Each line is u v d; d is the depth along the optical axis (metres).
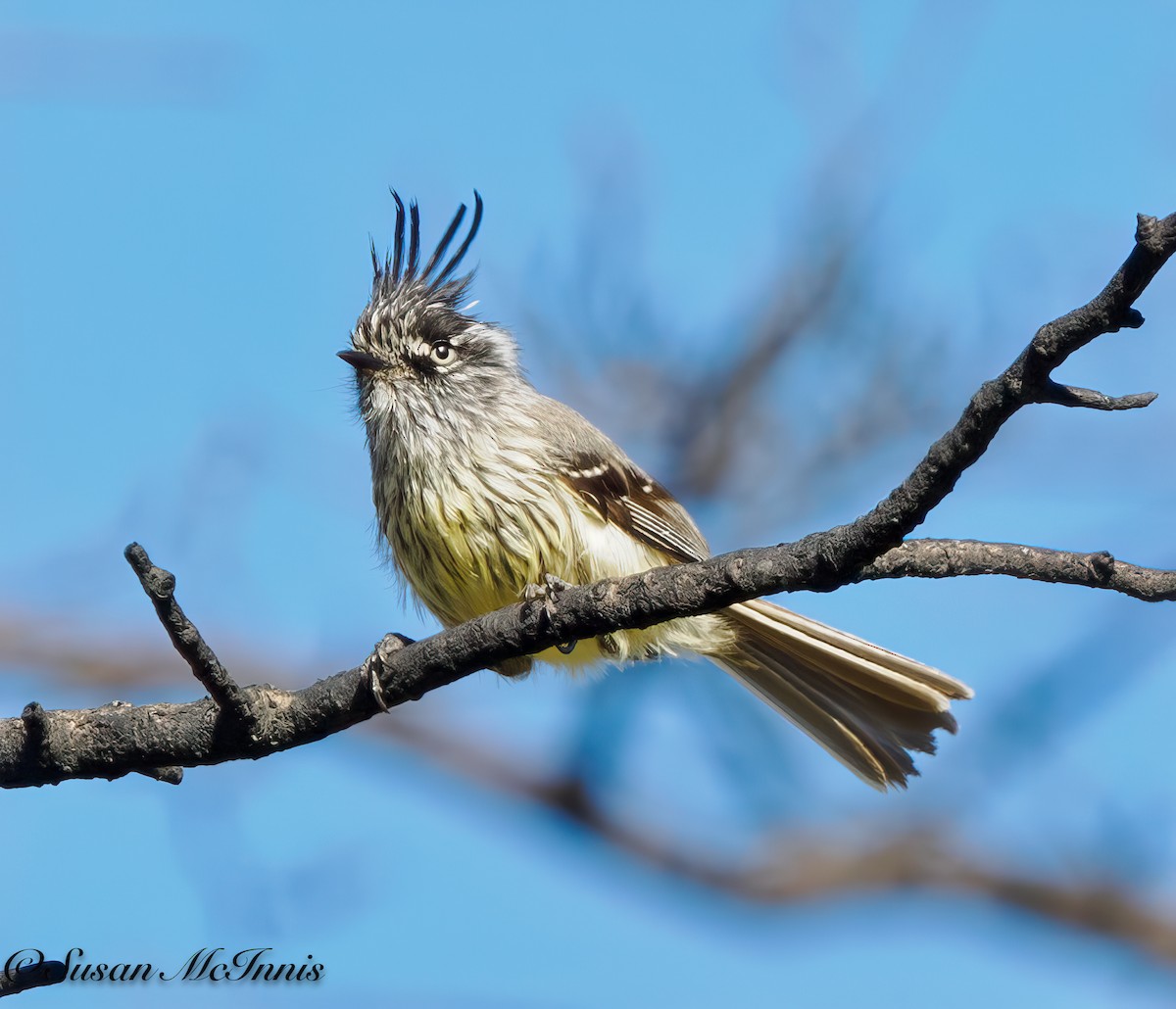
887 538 7.95
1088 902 13.59
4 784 9.04
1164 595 8.28
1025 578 8.42
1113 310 6.92
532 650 9.09
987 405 7.37
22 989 8.14
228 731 8.91
